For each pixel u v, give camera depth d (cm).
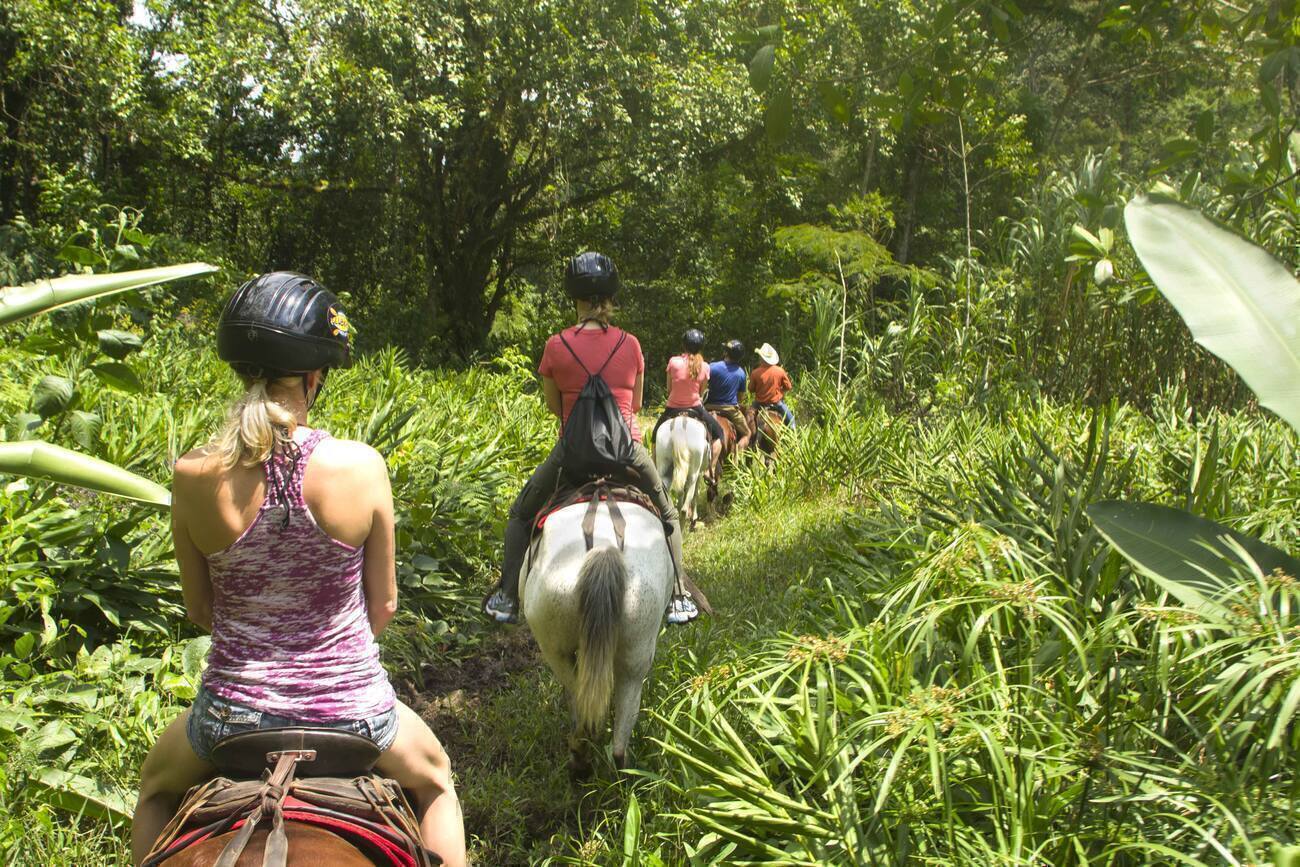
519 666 611
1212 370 1161
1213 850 276
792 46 455
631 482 462
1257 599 293
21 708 402
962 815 329
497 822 426
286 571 214
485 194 2281
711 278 2584
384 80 1780
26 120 1941
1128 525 342
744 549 858
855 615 498
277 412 217
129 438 650
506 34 1870
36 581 461
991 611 347
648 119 1977
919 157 2433
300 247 2452
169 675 450
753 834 338
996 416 1205
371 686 224
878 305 2095
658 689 502
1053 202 1377
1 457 273
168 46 1881
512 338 2528
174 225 2261
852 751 333
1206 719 314
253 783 205
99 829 378
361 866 188
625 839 353
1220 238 323
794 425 1187
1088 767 297
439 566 703
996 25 467
